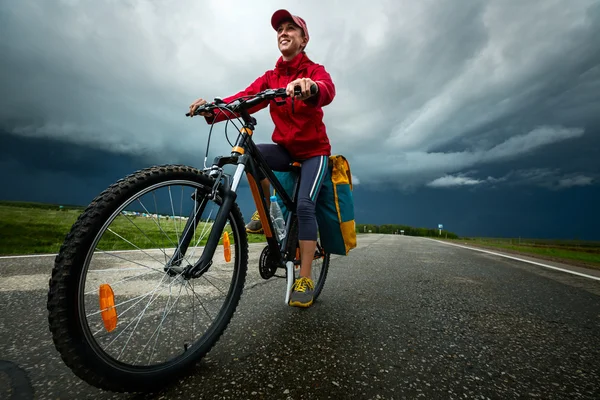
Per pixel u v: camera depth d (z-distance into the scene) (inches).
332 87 71.4
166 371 41.4
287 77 79.1
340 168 85.8
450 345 58.2
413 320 73.1
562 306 91.7
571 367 50.3
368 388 41.4
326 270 98.5
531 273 163.0
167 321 64.4
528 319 77.0
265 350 53.1
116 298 79.4
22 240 198.7
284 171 80.9
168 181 44.7
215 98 61.2
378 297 95.6
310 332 62.5
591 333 67.9
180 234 46.8
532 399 40.2
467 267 177.5
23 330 59.3
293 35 76.7
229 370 45.8
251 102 59.4
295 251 81.7
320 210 84.0
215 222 50.4
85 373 33.5
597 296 109.0
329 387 41.3
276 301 85.2
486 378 45.7
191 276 46.3
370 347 55.7
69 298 32.7
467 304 90.0
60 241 205.3
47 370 44.3
